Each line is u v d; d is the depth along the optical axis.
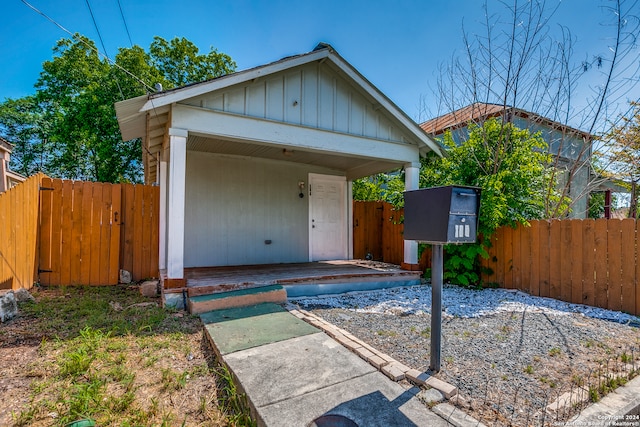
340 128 5.35
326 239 7.92
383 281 5.66
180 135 4.11
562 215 6.27
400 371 2.36
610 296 4.24
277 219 7.26
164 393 2.17
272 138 4.74
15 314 3.52
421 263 6.53
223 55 17.08
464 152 5.95
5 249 4.04
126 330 3.19
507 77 6.07
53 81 14.23
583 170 9.40
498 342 3.08
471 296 5.02
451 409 1.95
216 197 6.61
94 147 14.52
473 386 2.24
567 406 2.00
